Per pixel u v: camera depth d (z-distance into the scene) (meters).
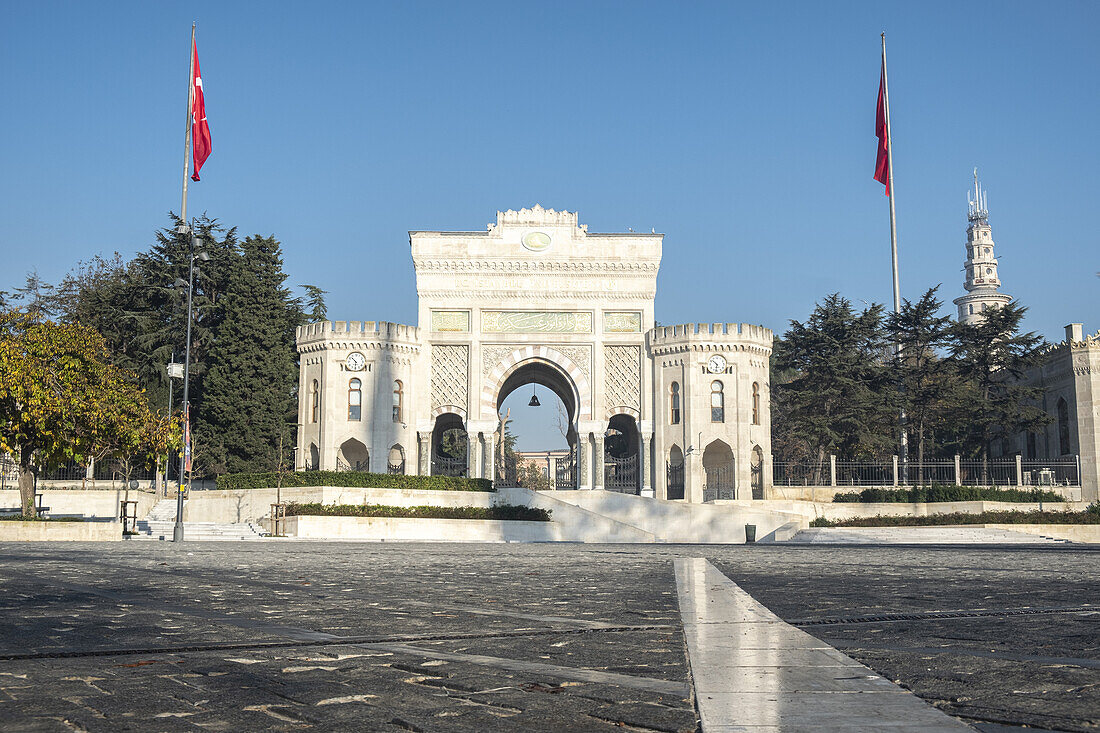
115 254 84.44
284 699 6.64
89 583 17.47
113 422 44.28
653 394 67.25
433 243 68.19
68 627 10.84
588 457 66.69
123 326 73.81
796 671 7.38
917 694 6.52
